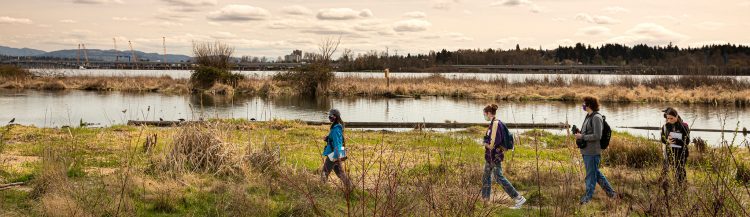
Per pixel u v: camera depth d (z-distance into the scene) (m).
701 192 5.86
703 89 40.56
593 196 8.73
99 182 8.44
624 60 169.88
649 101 36.97
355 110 29.58
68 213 6.64
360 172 10.17
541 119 26.02
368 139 15.88
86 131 16.30
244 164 9.67
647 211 6.25
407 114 27.69
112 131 16.16
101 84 43.97
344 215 6.95
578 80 49.50
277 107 31.06
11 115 24.61
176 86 42.75
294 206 7.39
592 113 8.27
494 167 8.23
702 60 111.38
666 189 6.09
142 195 7.89
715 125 23.84
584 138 8.14
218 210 7.42
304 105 32.41
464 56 161.25
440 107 31.72
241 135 14.48
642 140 13.90
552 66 135.88
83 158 10.66
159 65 126.12
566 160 12.65
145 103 31.97
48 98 34.31
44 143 12.87
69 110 27.19
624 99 36.97
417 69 127.69
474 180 8.61
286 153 12.26
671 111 8.46
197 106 30.67
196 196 8.04
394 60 126.94
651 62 144.88
